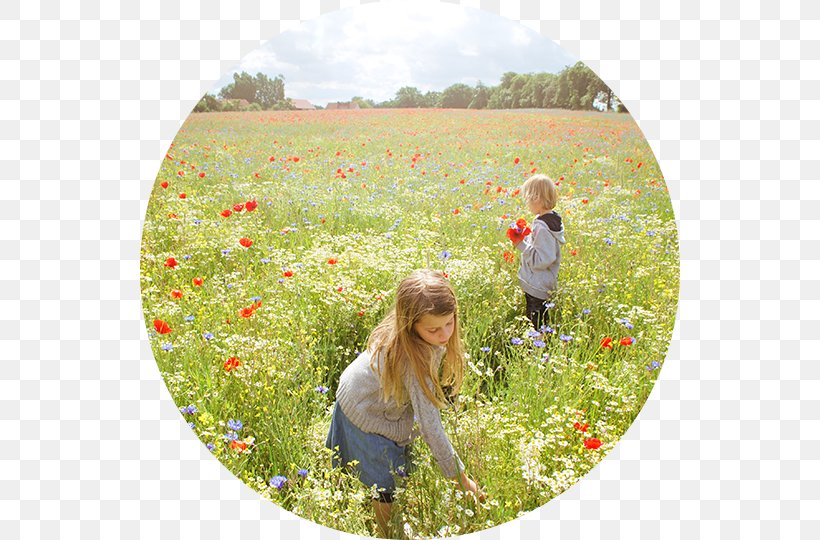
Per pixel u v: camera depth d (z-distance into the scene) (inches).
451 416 114.9
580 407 128.8
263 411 126.3
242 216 176.1
